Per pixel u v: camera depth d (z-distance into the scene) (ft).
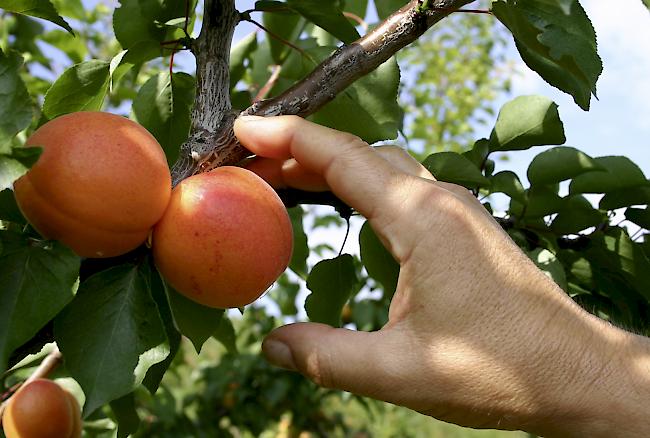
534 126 1.15
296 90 0.89
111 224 0.71
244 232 0.75
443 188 0.81
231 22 0.91
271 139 0.84
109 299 0.74
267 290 0.81
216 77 0.89
